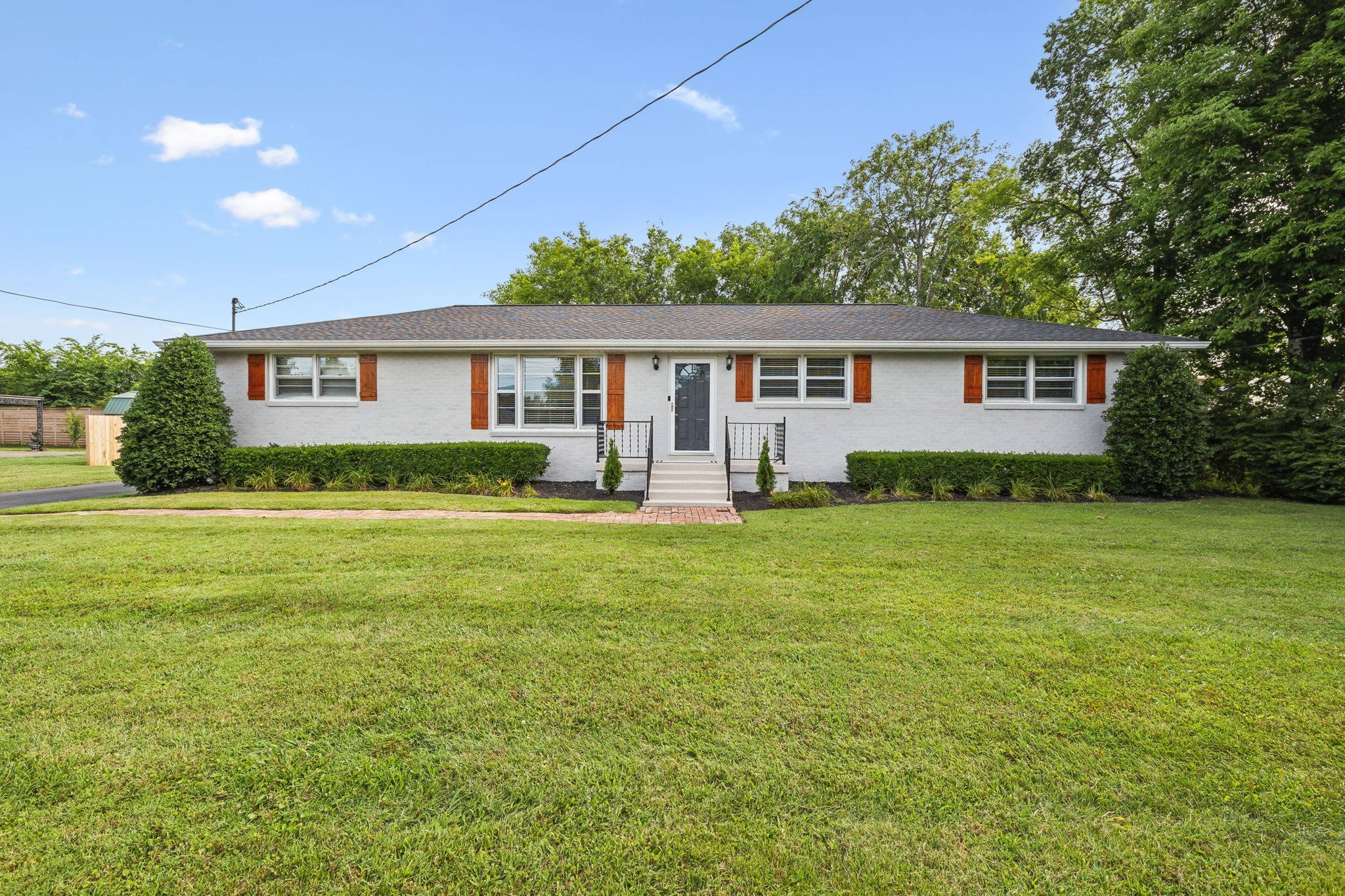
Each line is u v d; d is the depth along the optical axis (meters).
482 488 11.12
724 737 2.64
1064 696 3.02
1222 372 14.86
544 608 4.35
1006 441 12.22
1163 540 6.87
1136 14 16.27
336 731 2.67
